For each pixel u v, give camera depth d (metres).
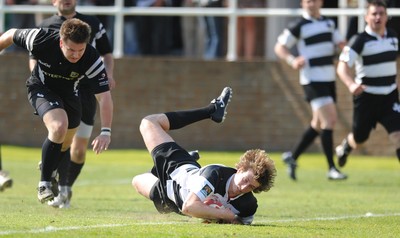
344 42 48.47
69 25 27.64
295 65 47.09
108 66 34.97
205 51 66.12
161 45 66.50
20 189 41.34
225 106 30.80
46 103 29.31
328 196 40.38
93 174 50.72
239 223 26.42
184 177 26.70
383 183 47.38
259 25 66.50
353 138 45.03
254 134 63.62
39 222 26.56
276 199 38.69
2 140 65.31
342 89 62.00
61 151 31.67
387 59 42.03
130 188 43.00
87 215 30.09
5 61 64.81
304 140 48.34
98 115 63.66
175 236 23.66
